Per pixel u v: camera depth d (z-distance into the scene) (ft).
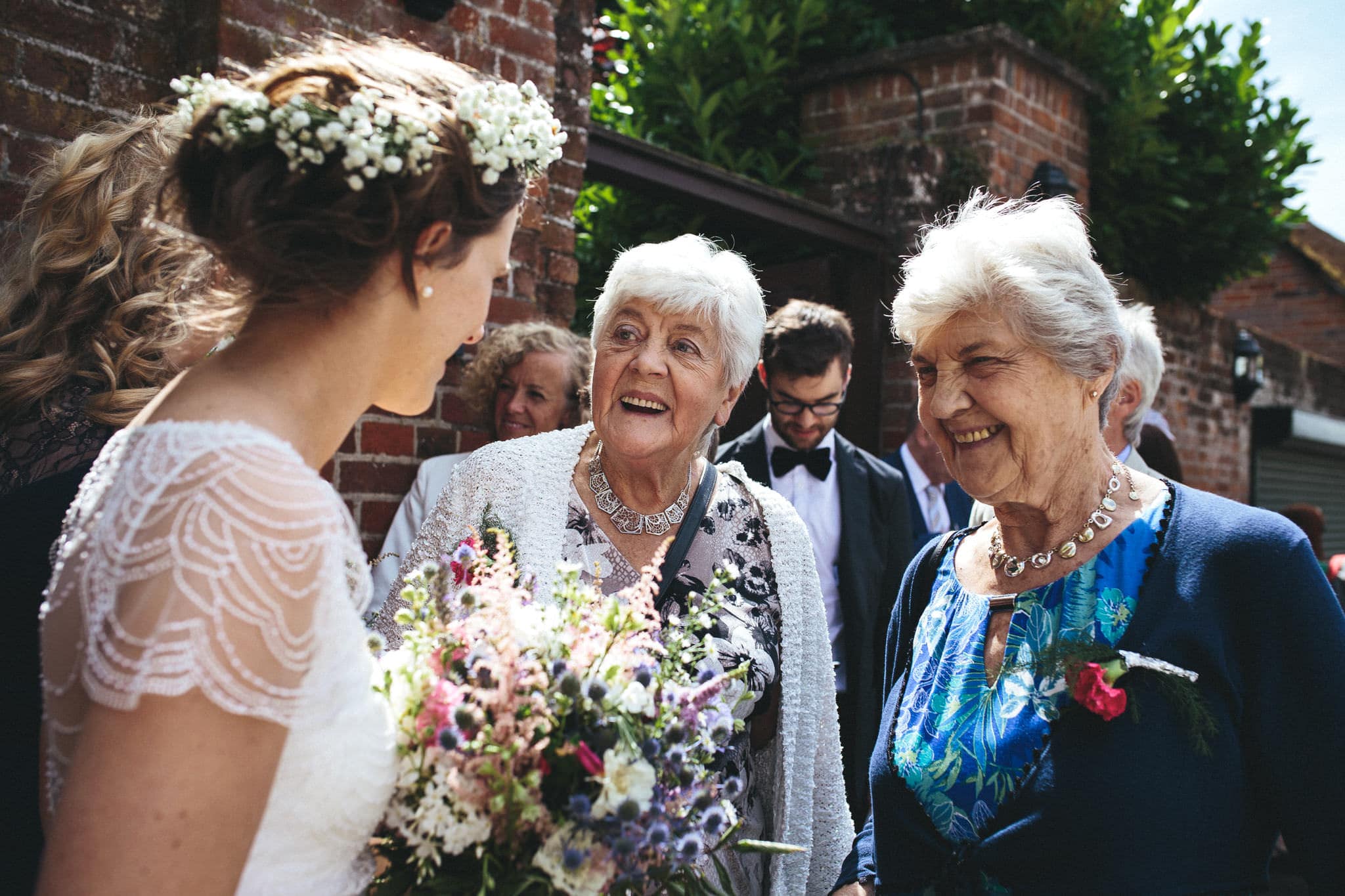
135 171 4.45
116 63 7.03
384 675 3.46
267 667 2.70
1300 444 28.32
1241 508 4.60
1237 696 4.30
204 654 2.58
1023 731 4.53
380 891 3.45
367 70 3.26
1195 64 18.13
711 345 5.59
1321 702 4.11
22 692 3.72
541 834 3.37
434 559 5.79
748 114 16.12
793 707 5.70
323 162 2.94
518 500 5.72
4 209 6.44
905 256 13.98
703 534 5.81
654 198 13.37
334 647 2.92
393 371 3.40
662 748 3.55
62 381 4.18
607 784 3.21
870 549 9.81
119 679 2.55
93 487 3.14
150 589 2.64
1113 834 4.18
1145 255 18.31
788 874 5.67
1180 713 4.23
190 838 2.56
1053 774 4.36
